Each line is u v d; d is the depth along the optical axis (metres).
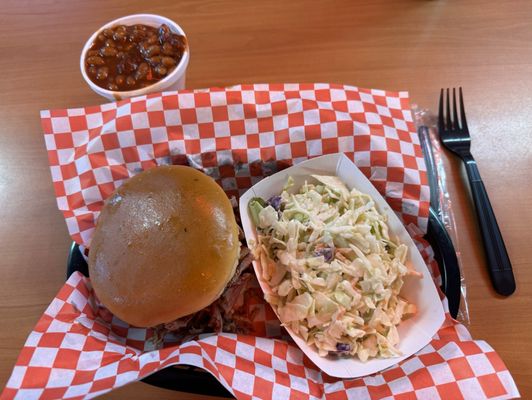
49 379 0.23
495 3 0.39
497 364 0.24
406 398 0.23
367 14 0.40
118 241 0.26
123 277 0.25
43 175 0.34
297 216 0.30
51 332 0.25
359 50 0.38
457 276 0.28
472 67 0.37
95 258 0.26
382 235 0.29
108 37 0.32
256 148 0.32
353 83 0.37
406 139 0.32
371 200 0.30
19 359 0.24
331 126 0.31
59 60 0.38
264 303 0.30
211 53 0.38
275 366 0.25
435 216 0.30
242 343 0.26
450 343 0.26
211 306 0.28
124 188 0.28
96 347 0.25
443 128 0.34
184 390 0.25
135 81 0.31
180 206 0.26
